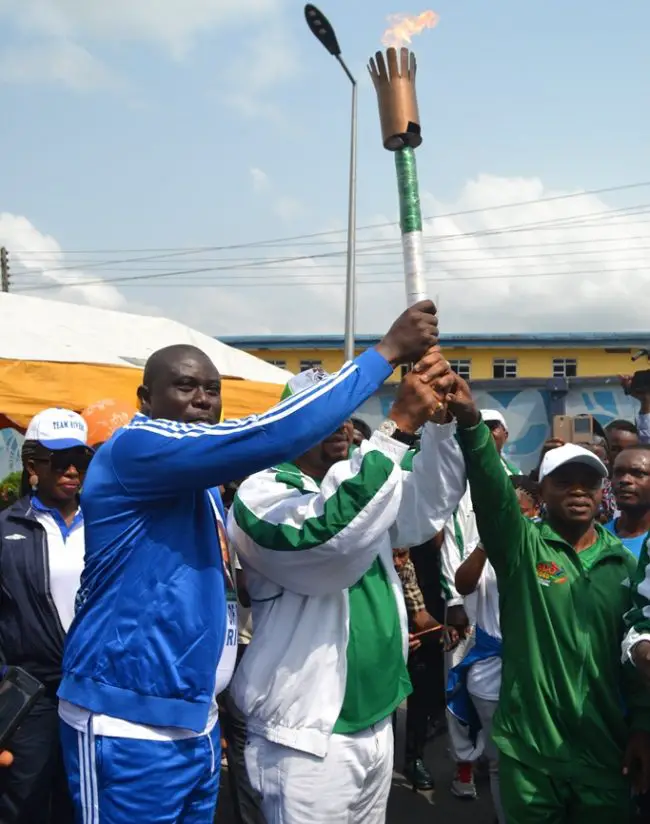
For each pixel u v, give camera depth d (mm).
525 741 2709
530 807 2693
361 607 2395
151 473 1972
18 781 3098
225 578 2207
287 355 34156
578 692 2695
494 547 2777
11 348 6141
